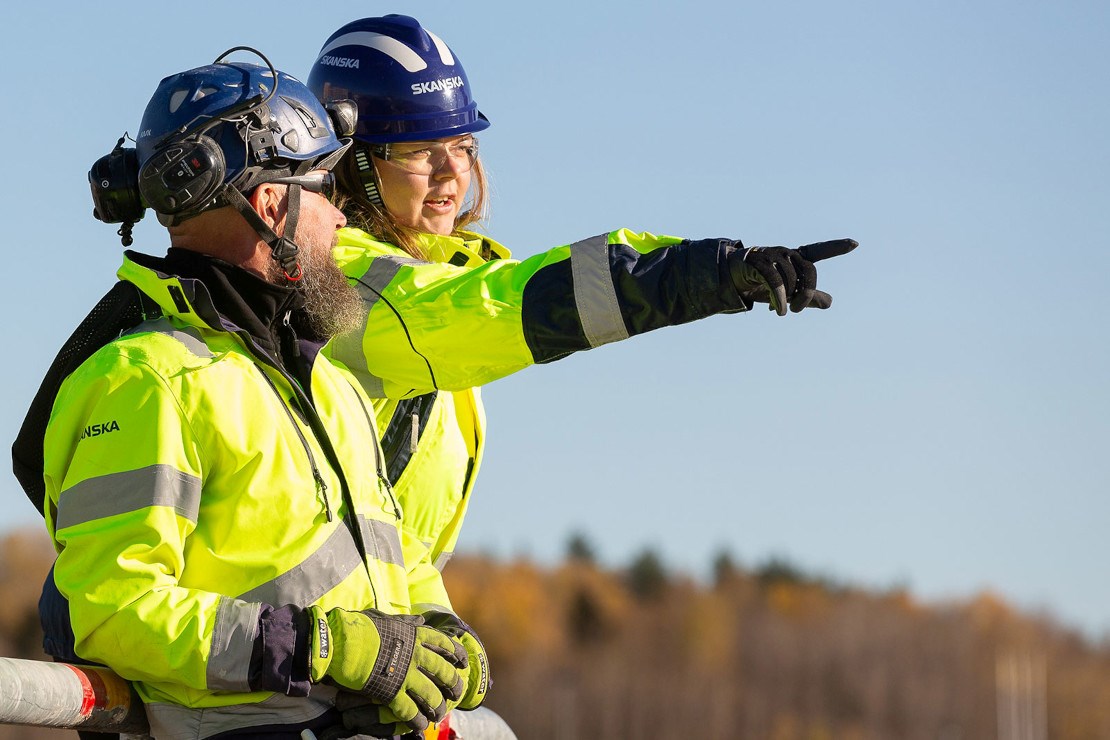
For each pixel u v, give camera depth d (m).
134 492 5.29
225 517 5.47
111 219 5.99
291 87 6.04
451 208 7.62
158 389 5.40
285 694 5.29
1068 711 99.94
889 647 110.62
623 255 5.90
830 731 110.69
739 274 5.71
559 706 105.38
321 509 5.63
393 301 6.23
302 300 5.95
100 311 5.87
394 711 5.51
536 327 5.95
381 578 5.91
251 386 5.59
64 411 5.47
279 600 5.48
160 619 5.18
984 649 109.25
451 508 7.36
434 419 7.16
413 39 7.46
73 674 5.23
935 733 105.81
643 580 117.38
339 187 7.45
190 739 5.48
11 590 63.59
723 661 112.50
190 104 5.80
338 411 5.98
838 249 5.70
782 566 120.06
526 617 109.19
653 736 107.19
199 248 5.87
